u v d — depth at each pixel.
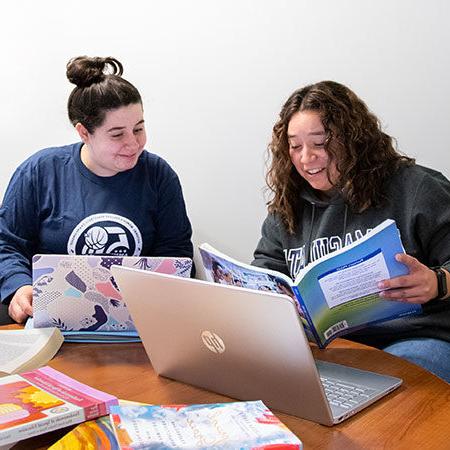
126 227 2.12
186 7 2.57
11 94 2.85
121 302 1.56
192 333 1.21
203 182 2.69
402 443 1.05
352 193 1.79
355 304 1.42
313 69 2.42
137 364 1.44
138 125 2.02
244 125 2.57
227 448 0.95
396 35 2.28
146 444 0.95
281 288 1.34
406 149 2.33
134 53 2.69
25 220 2.14
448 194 1.77
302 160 1.81
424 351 1.65
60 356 1.50
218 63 2.57
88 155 2.13
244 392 1.22
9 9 2.79
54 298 1.57
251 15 2.48
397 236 1.37
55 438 1.10
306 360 1.06
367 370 1.37
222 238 2.70
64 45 2.77
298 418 1.15
